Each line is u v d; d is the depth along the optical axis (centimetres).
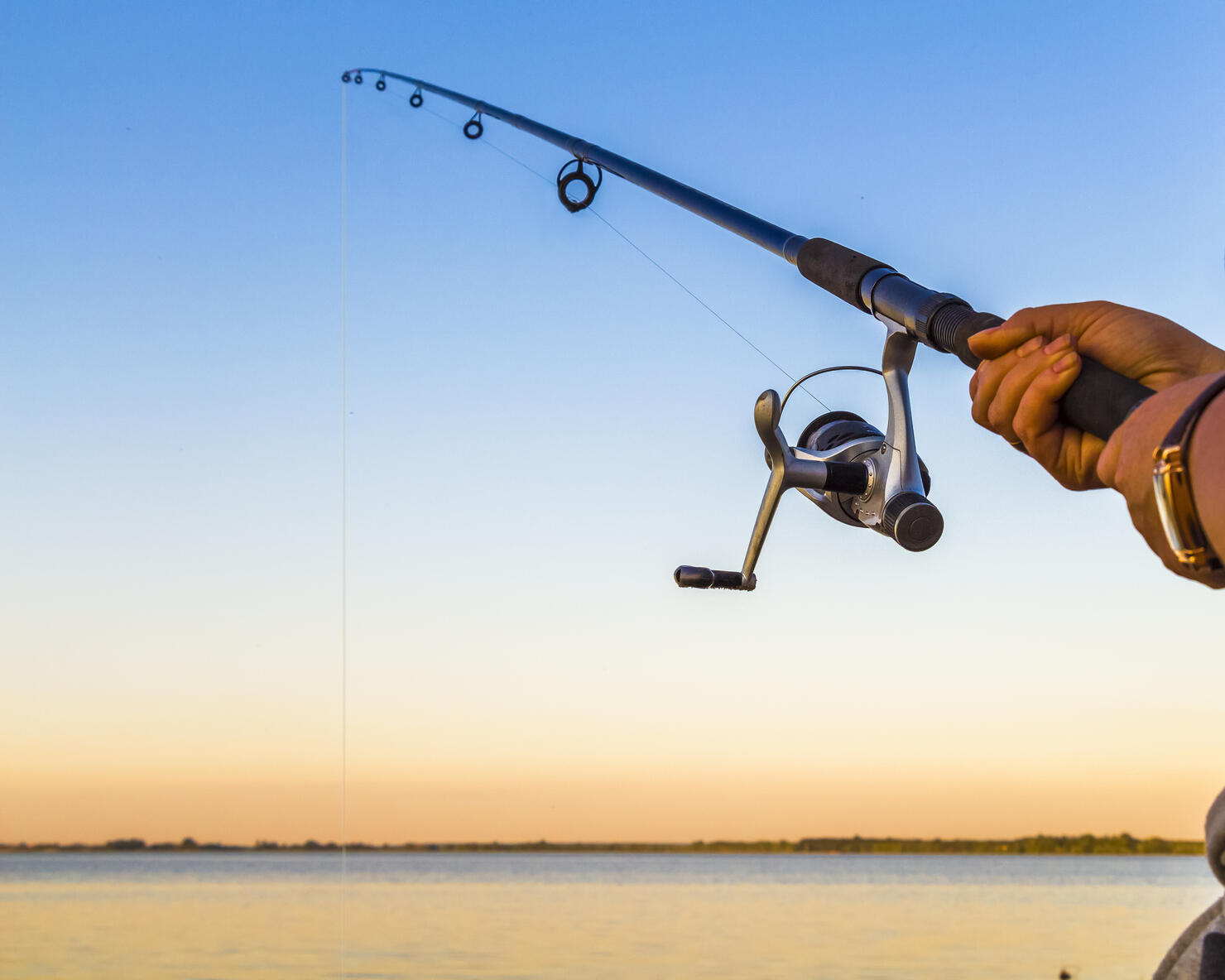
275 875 7981
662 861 9738
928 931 3241
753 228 206
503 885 6525
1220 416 44
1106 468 50
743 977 2388
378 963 2645
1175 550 45
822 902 4691
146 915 3972
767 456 147
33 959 2788
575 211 358
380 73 593
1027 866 8425
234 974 2517
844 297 150
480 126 527
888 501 143
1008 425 72
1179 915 3819
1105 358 70
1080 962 2603
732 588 150
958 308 124
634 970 2494
